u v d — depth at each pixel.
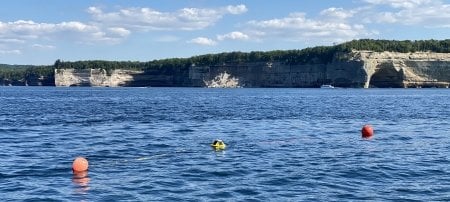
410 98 103.44
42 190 18.39
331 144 30.81
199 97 113.56
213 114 57.44
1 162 23.98
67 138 33.94
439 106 73.81
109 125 43.78
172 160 24.62
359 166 22.73
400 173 21.25
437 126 43.03
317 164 23.31
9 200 17.03
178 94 137.12
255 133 37.25
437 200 16.92
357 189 18.39
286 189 18.34
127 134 36.53
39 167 22.73
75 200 16.97
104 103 84.62
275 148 28.95
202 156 25.88
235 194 17.64
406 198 17.16
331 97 109.81
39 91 170.00
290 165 23.05
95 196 17.47
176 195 17.52
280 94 133.50
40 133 37.22
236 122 46.91
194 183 19.34
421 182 19.56
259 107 72.19
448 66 199.50
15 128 41.03
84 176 20.80
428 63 199.38
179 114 57.38
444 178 20.28
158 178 20.28
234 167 22.59
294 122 47.19
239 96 119.06
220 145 28.77
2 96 118.50
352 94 130.62
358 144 30.80
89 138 33.94
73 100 96.81
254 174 20.98
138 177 20.50
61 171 21.83
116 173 21.38
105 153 26.92
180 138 33.91
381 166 22.77
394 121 48.31
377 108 69.38
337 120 49.53
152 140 32.72
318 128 41.34
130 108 69.62
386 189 18.41
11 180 20.00
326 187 18.67
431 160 24.50
